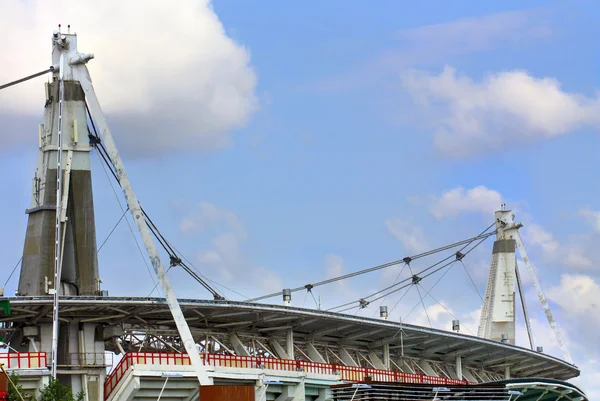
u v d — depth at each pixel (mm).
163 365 91438
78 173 98812
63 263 98188
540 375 167625
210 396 84625
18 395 77812
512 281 164625
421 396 102938
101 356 94188
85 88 99375
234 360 97938
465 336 132125
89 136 100750
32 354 85938
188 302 94938
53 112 99812
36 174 99562
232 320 105688
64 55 100250
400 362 133125
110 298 90375
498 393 109188
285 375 102062
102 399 92625
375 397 99938
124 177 96500
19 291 97312
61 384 86875
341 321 112438
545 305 173875
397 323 120188
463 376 147000
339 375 110125
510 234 166375
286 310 104188
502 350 142750
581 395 134875
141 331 100875
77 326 94688
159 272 93000
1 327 96375
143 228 94812
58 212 92062
